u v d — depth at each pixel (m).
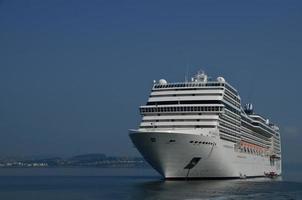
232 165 123.62
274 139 182.50
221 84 118.94
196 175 113.69
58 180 169.50
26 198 94.38
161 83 121.06
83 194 100.25
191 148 106.50
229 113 122.25
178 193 92.88
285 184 126.38
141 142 107.44
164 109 115.25
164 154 106.88
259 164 156.50
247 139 141.00
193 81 122.62
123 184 127.75
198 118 112.62
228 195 91.69
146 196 89.94
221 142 114.38
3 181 164.50
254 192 100.38
